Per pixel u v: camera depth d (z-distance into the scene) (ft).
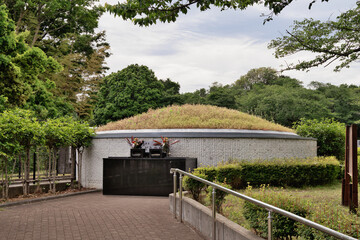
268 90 173.17
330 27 24.63
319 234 13.08
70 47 116.78
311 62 25.23
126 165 41.14
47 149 43.50
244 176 42.70
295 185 44.55
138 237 19.29
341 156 60.34
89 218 24.47
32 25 95.55
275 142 49.78
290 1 16.58
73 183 44.91
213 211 18.15
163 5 19.13
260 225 16.43
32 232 20.15
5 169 32.91
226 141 46.01
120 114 134.51
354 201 27.14
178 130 48.42
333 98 176.45
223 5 20.33
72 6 101.50
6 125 32.09
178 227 21.97
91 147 48.55
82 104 119.34
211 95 169.48
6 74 56.90
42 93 71.31
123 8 19.03
